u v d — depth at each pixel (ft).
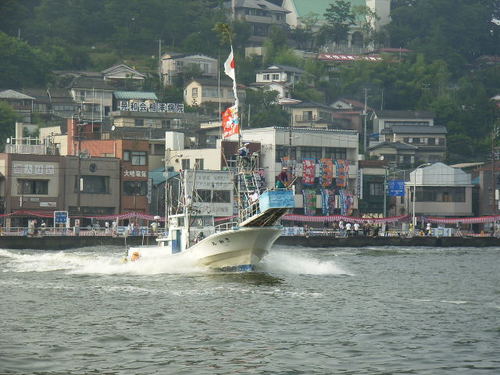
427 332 266.36
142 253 419.95
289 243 641.40
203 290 346.33
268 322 279.90
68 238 585.63
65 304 310.86
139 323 276.62
